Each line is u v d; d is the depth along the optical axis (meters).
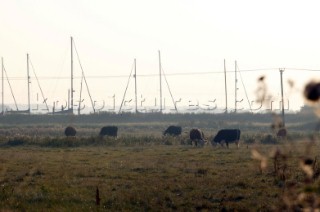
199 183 30.31
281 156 5.98
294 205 5.52
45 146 65.81
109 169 38.53
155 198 26.12
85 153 53.94
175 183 30.59
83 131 99.94
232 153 50.78
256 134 80.00
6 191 28.33
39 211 23.52
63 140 66.69
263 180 30.05
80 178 33.81
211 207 24.08
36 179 33.47
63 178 33.91
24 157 48.66
